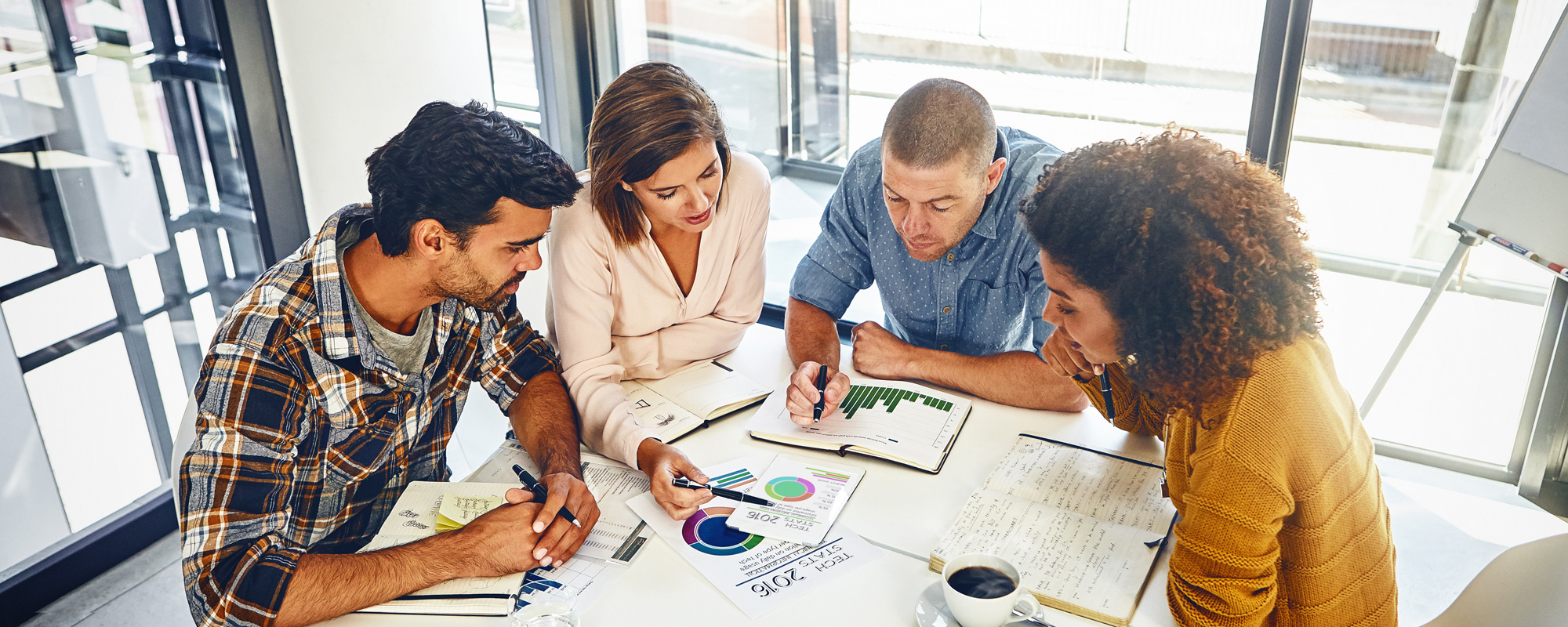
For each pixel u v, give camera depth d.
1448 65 2.05
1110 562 1.14
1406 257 2.29
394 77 2.40
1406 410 2.43
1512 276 2.19
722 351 1.77
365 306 1.26
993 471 1.36
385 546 1.20
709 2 2.75
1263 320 0.92
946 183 1.44
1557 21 1.87
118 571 2.20
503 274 1.24
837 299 1.86
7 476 2.01
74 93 1.94
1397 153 2.18
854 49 2.69
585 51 2.74
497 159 1.13
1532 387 2.22
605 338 1.59
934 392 1.58
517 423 1.49
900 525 1.26
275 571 1.09
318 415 1.25
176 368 2.29
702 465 1.42
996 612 1.00
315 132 2.26
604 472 1.42
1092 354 1.07
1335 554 1.01
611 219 1.52
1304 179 2.28
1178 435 1.07
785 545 1.22
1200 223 0.91
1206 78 2.27
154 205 2.13
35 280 1.97
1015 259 1.66
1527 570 1.04
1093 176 0.95
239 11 2.04
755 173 1.70
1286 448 0.95
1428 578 1.29
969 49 2.54
